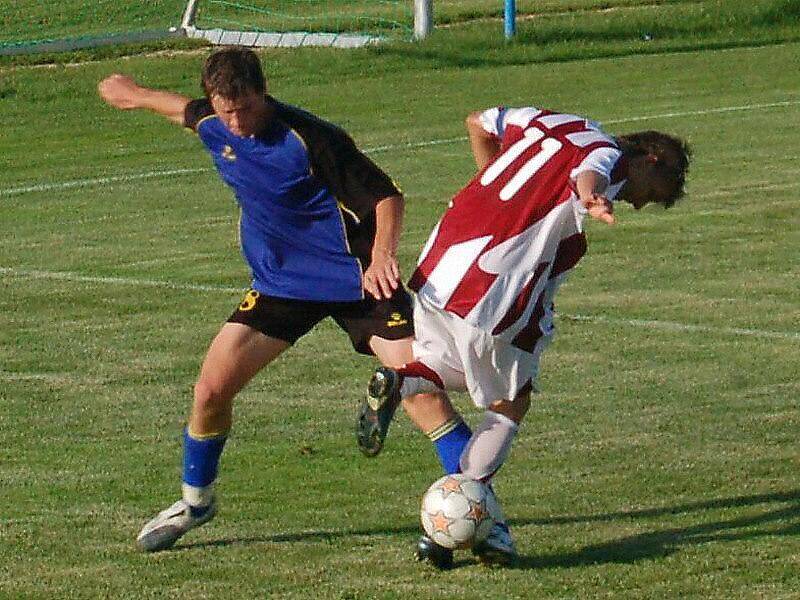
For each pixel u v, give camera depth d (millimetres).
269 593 8609
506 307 8602
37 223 20438
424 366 8836
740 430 11602
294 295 9117
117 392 12914
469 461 8891
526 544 9320
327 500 10227
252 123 8742
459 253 8688
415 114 28672
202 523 9445
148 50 36312
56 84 32344
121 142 26828
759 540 9312
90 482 10656
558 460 10953
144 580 8836
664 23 38094
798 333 14391
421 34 36656
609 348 13945
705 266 17094
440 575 8844
